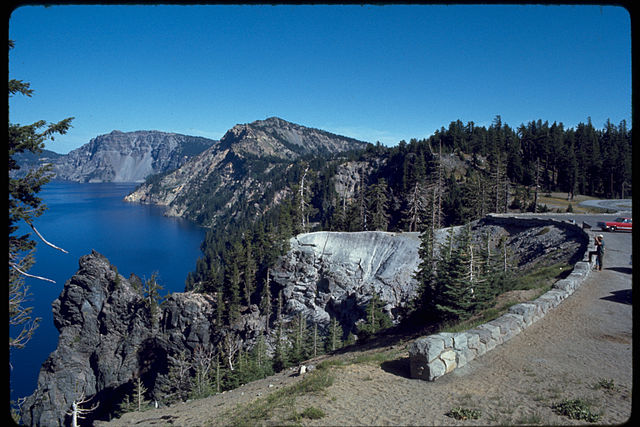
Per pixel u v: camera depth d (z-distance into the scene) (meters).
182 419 13.83
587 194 132.12
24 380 82.00
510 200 110.75
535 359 12.67
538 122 167.00
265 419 10.24
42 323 109.38
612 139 146.12
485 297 21.33
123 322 83.88
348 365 14.85
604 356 12.52
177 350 76.00
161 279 154.50
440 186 87.31
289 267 82.31
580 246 33.22
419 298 27.02
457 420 8.94
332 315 78.25
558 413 8.84
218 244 170.38
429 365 11.80
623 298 19.05
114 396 75.38
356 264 79.25
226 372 50.66
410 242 77.25
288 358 46.81
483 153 148.62
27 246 15.63
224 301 78.56
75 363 79.75
